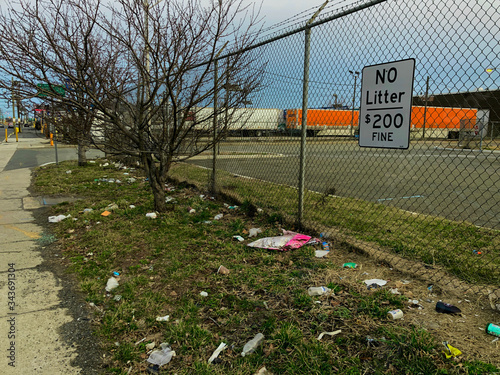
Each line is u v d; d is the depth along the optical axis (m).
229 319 2.82
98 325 2.87
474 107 3.35
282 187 7.47
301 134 4.72
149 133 5.81
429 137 3.92
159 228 5.21
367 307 2.83
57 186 8.69
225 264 3.90
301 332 2.57
